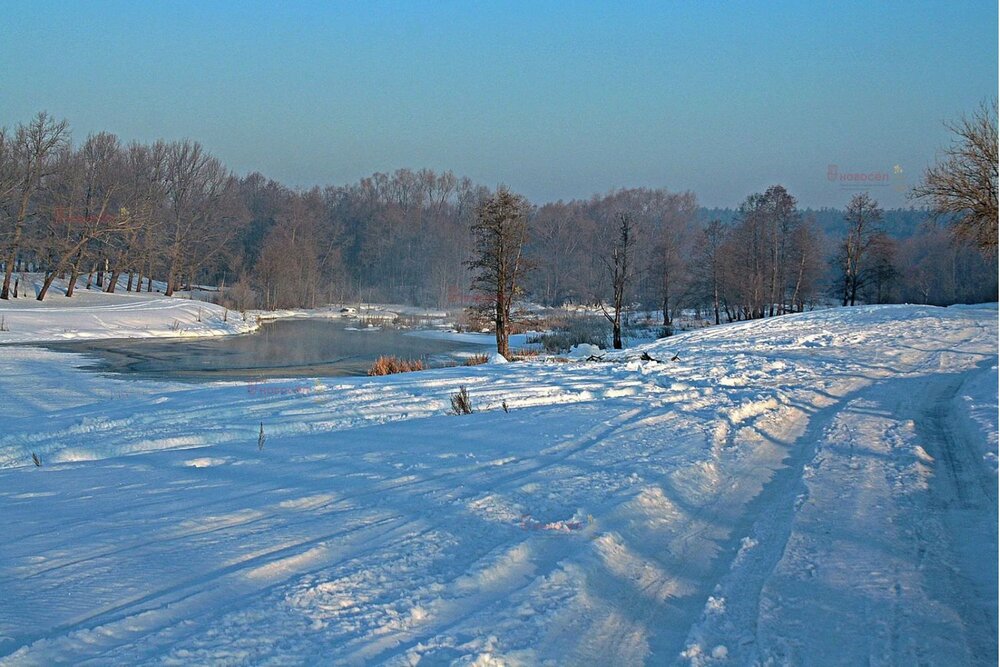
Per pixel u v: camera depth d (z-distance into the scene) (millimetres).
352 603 4941
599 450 9938
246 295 75812
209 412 14398
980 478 8508
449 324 64312
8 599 4980
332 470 8992
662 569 5973
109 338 46781
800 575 5703
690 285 63531
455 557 5852
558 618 4875
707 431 11312
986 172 31344
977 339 25594
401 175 114125
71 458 10969
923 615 4984
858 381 17375
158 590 5148
